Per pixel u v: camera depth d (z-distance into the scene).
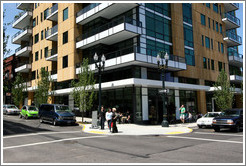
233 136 12.18
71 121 18.05
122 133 13.65
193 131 15.25
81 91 20.06
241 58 35.44
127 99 20.84
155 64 20.98
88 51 25.53
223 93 25.05
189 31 27.78
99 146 9.22
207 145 9.38
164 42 24.25
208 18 31.77
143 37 22.00
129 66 21.05
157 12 24.14
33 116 23.53
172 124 20.64
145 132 13.99
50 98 28.00
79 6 26.95
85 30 26.44
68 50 26.36
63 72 26.78
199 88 25.25
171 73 24.84
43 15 34.97
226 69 33.12
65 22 27.47
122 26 20.38
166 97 23.31
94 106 24.72
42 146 9.19
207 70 29.44
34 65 35.97
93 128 15.98
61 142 10.20
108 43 24.11
